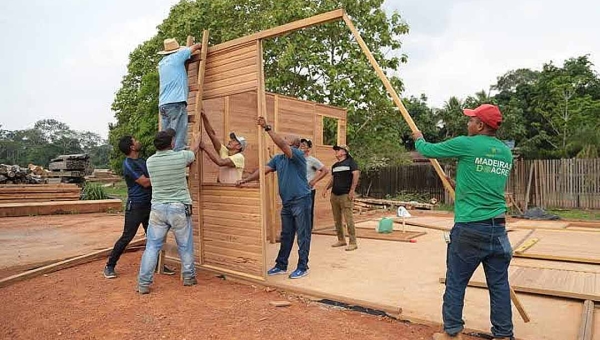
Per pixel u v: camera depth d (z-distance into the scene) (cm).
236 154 546
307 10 1461
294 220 530
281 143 492
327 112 973
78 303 405
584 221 1120
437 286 467
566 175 1443
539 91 2925
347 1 1480
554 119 2670
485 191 302
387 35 1510
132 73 2302
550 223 1059
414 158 2811
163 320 356
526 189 1490
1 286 464
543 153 2242
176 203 460
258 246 486
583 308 379
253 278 482
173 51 532
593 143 1808
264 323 350
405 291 449
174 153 464
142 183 491
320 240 780
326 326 346
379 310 383
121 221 1098
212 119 759
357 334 329
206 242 550
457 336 310
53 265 536
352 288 460
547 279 462
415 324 357
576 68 2892
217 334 326
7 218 1155
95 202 1336
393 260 600
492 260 312
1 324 351
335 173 686
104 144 7800
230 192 520
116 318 362
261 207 482
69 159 1875
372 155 1755
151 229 456
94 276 508
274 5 1528
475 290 446
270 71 1576
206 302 409
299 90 1574
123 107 2472
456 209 317
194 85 548
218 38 1686
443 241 761
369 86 1502
